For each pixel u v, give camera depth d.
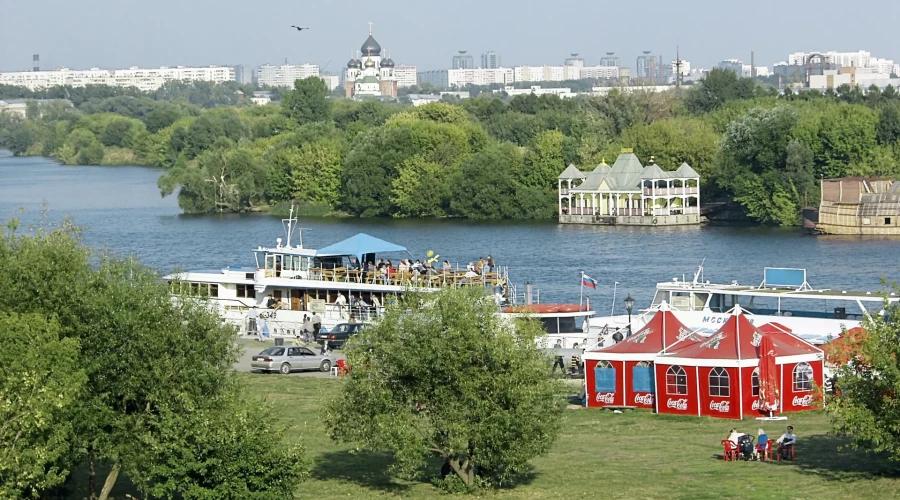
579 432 145.62
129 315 107.25
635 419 153.38
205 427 100.00
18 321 98.81
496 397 110.62
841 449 126.44
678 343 160.25
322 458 129.88
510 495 111.75
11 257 111.12
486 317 113.44
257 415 102.62
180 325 110.19
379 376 113.25
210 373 109.50
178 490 101.81
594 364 162.12
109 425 105.88
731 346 153.75
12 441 94.69
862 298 192.00
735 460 126.19
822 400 122.62
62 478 97.69
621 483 115.56
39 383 95.19
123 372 106.50
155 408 107.19
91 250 118.44
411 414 112.75
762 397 151.38
